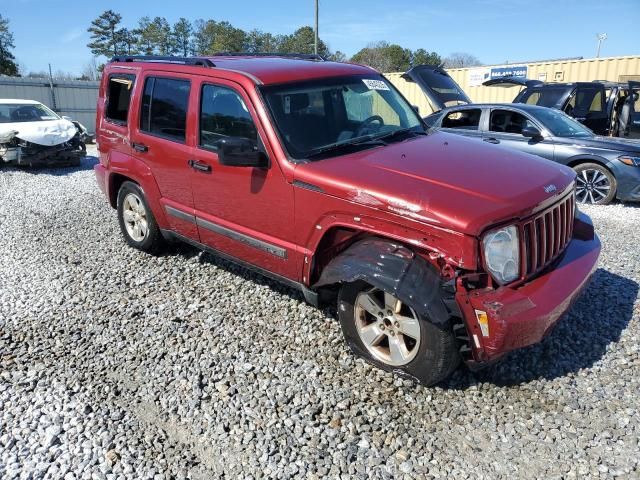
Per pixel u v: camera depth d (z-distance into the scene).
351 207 3.46
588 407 3.21
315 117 4.19
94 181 10.80
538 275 3.39
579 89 10.83
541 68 19.05
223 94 4.36
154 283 5.17
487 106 9.37
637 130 10.71
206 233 4.78
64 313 4.62
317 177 3.63
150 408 3.33
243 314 4.47
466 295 3.02
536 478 2.70
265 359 3.80
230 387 3.50
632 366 3.62
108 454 2.93
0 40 53.56
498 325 2.93
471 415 3.18
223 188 4.38
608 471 2.72
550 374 3.55
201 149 4.55
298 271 3.97
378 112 4.65
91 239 6.63
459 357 3.26
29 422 3.22
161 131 5.05
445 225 3.04
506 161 3.81
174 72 4.88
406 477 2.73
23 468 2.85
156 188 5.21
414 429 3.07
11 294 5.04
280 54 5.64
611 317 4.27
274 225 4.04
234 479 2.75
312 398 3.36
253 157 3.87
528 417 3.15
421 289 3.10
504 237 3.11
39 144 11.75
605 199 8.29
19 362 3.88
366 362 3.71
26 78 24.56
